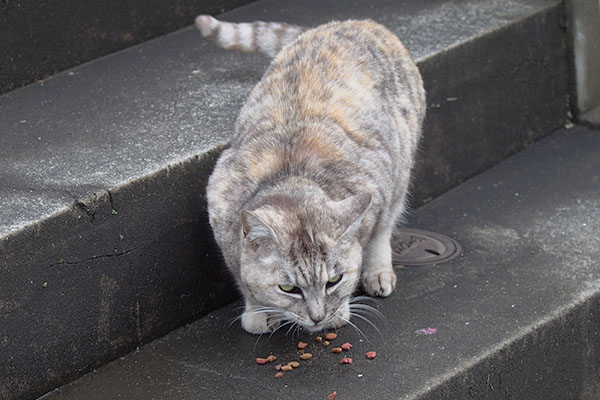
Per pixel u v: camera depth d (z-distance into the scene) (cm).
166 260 465
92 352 441
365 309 476
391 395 402
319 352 439
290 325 464
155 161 463
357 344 443
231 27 596
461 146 620
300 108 464
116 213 438
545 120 682
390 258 497
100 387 428
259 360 436
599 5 656
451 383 413
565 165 640
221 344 456
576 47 675
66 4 601
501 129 646
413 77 529
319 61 493
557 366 469
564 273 505
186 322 480
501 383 439
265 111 471
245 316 462
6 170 460
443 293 489
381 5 680
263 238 396
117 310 448
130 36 641
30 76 594
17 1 577
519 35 639
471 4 671
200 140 488
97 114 530
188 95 551
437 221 578
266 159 441
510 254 530
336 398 402
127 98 552
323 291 409
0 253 396
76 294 430
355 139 457
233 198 436
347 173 441
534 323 454
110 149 480
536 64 660
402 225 573
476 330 450
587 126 695
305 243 395
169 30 663
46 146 488
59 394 425
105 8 622
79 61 618
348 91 477
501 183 623
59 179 447
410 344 440
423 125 584
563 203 589
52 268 418
